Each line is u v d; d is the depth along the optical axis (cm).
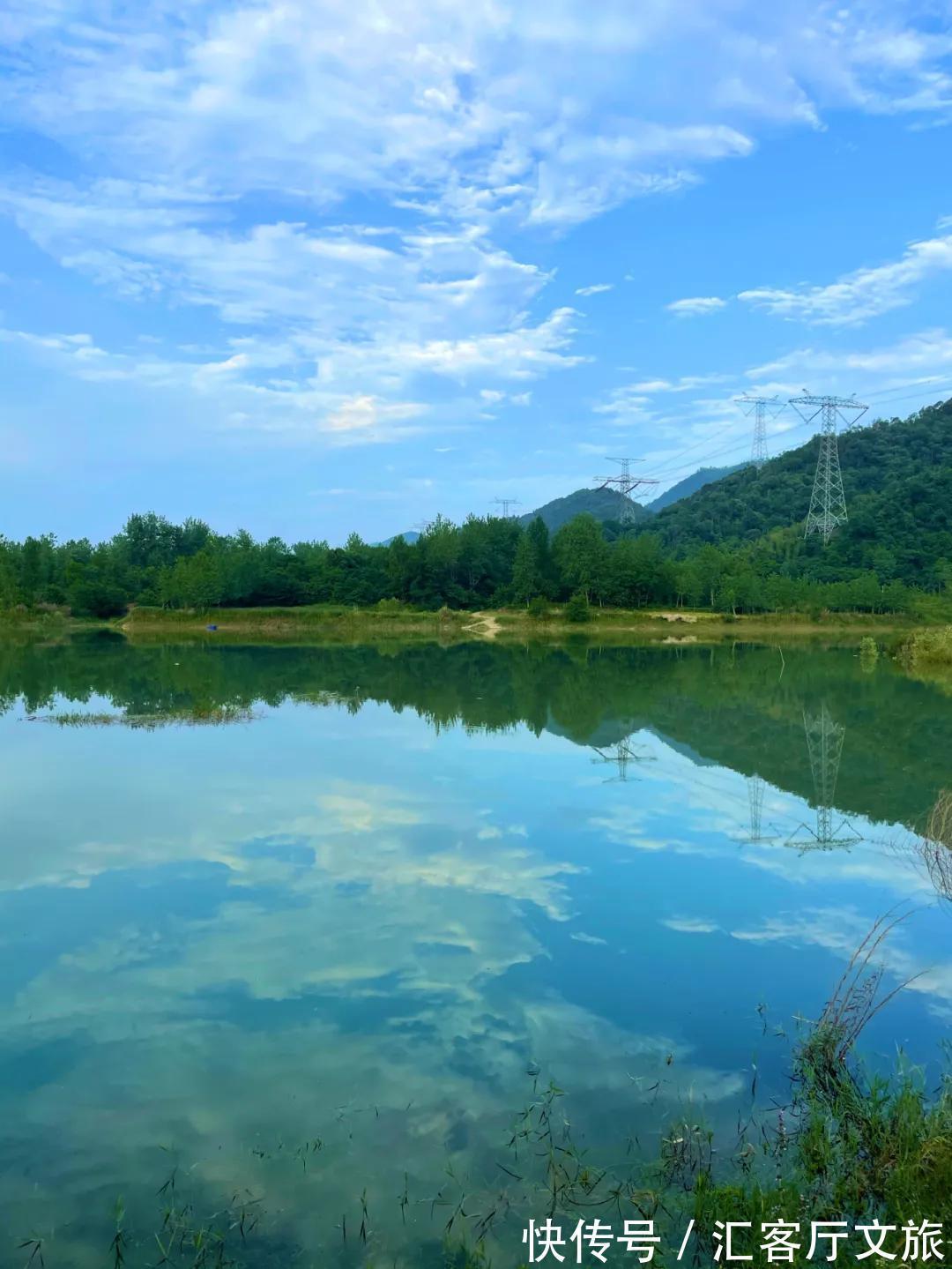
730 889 1267
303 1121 730
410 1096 764
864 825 1595
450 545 10431
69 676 4153
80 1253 587
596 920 1152
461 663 5075
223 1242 596
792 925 1141
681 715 2917
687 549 12181
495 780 1917
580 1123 727
